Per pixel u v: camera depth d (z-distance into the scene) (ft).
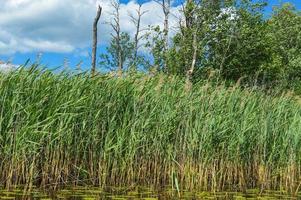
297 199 39.70
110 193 37.50
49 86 39.42
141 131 42.47
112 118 41.73
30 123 37.86
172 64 103.96
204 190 42.60
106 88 43.09
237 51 108.58
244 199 38.40
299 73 146.10
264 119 48.70
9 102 37.68
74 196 35.24
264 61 110.52
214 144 44.34
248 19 109.81
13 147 37.01
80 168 39.58
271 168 48.01
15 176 37.29
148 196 36.96
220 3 108.17
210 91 48.16
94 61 87.10
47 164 38.70
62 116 39.32
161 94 44.88
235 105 47.91
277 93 52.95
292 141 48.24
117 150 41.04
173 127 43.88
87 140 41.22
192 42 105.40
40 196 34.47
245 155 47.44
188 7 105.81
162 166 43.47
